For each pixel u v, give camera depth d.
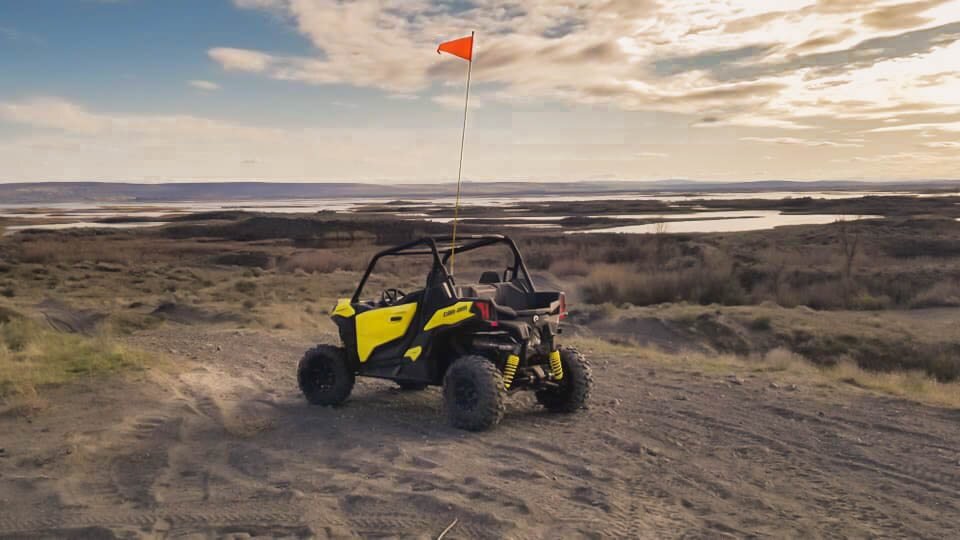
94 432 7.31
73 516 5.18
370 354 8.56
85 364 11.06
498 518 4.96
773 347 19.97
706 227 77.44
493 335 7.87
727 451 6.76
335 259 47.06
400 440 7.15
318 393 8.83
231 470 6.26
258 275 40.66
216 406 8.66
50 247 55.88
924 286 30.50
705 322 22.08
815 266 37.00
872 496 5.54
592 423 7.84
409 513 5.12
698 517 5.09
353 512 5.18
